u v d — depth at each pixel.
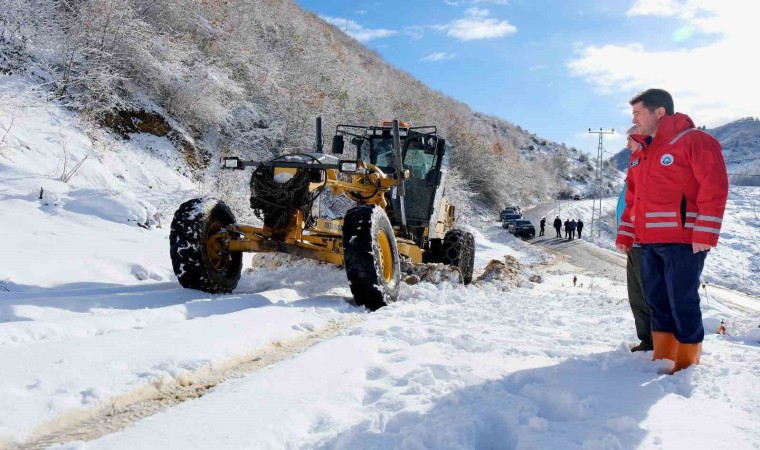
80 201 8.07
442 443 1.76
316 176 5.19
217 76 15.80
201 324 3.38
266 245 5.00
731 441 1.81
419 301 5.38
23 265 5.08
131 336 2.98
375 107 26.92
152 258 6.41
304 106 18.84
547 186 79.19
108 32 12.09
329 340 3.32
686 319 2.83
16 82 9.80
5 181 7.93
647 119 3.02
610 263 26.39
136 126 12.43
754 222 50.47
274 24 24.81
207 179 12.98
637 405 2.20
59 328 3.12
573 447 1.73
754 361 3.04
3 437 1.80
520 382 2.51
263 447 1.78
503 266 8.76
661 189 2.90
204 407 2.11
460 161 41.19
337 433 1.89
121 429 2.00
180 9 15.93
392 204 7.09
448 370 2.69
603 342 3.69
